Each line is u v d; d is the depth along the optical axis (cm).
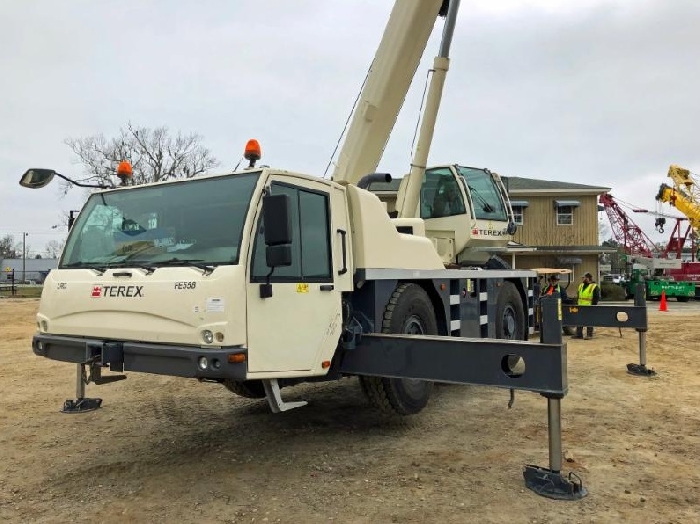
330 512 382
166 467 476
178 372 397
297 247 450
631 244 4316
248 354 395
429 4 680
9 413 656
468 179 912
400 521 367
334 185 501
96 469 472
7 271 6831
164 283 412
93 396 742
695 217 3569
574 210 3017
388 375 478
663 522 362
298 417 629
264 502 401
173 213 453
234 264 399
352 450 513
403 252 585
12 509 396
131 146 3725
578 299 1445
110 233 484
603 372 859
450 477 440
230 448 524
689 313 2144
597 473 445
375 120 702
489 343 423
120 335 432
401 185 806
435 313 664
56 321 479
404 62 693
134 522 373
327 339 467
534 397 712
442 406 669
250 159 460
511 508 384
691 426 575
